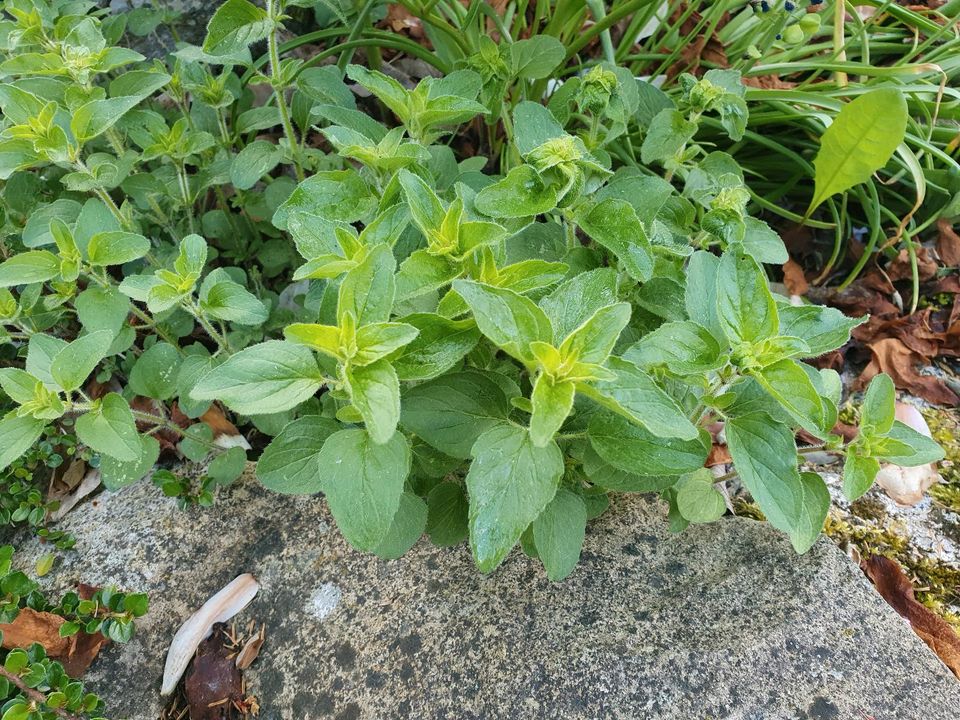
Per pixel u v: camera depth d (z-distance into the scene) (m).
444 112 0.24
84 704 0.22
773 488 0.18
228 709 0.23
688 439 0.17
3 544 0.26
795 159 0.36
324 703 0.22
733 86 0.27
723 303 0.19
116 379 0.31
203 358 0.24
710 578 0.24
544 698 0.21
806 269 0.40
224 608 0.24
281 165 0.39
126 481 0.23
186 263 0.22
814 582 0.23
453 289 0.17
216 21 0.25
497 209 0.20
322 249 0.21
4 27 0.28
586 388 0.16
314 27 0.44
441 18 0.37
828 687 0.21
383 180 0.24
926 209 0.39
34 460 0.27
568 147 0.20
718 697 0.21
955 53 0.36
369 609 0.24
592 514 0.24
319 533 0.26
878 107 0.28
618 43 0.43
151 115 0.27
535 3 0.44
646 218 0.23
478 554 0.16
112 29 0.33
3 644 0.23
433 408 0.19
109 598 0.23
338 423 0.21
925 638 0.25
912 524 0.29
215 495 0.27
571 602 0.23
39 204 0.30
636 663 0.22
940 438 0.32
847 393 0.34
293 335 0.16
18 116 0.24
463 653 0.22
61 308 0.28
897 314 0.36
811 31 0.35
